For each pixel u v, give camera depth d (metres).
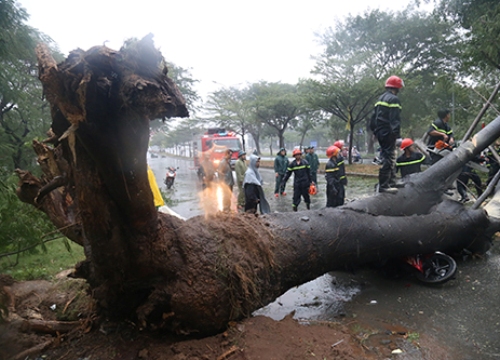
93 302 2.82
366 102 21.89
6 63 8.00
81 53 1.68
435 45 25.83
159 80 1.73
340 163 7.98
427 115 27.41
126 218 2.13
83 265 2.56
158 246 2.29
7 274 4.18
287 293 4.13
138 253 2.23
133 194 2.02
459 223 4.47
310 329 2.96
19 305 3.41
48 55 1.69
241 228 2.91
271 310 3.70
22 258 5.05
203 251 2.57
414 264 4.20
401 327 3.23
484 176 11.63
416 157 6.78
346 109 23.22
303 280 3.41
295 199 8.81
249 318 2.87
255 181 7.38
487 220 4.61
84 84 1.54
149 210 2.16
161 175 23.23
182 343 2.52
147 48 1.67
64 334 2.77
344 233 3.56
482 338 3.01
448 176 5.30
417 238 4.08
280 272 3.08
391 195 4.84
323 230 3.45
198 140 22.80
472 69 12.29
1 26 7.32
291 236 3.24
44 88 1.73
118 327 2.72
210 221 2.84
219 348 2.50
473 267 4.62
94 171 1.95
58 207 2.96
